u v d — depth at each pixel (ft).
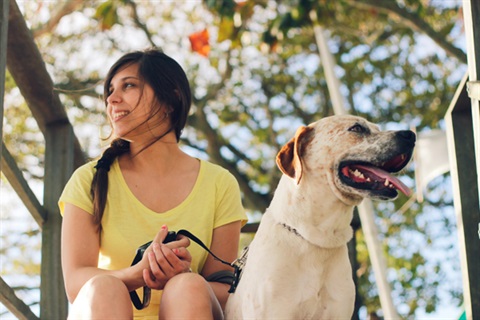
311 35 43.52
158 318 10.96
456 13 43.45
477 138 11.25
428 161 19.36
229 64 43.91
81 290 10.05
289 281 10.18
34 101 13.91
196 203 11.81
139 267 10.48
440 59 44.86
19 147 38.32
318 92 45.24
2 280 11.87
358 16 41.83
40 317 13.39
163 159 11.90
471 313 11.79
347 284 10.45
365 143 10.49
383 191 10.27
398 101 45.09
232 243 11.98
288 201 10.52
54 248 13.65
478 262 12.00
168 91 11.83
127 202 11.58
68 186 11.71
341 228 10.46
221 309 10.82
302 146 10.69
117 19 41.70
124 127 11.68
